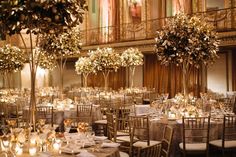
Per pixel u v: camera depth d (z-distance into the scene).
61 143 4.18
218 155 6.96
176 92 17.94
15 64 13.52
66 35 9.41
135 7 20.81
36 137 4.04
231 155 6.99
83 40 22.73
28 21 3.78
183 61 7.91
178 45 7.66
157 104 9.01
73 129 8.57
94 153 3.88
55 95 14.80
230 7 16.31
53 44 9.28
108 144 4.20
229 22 16.25
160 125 6.77
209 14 16.73
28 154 3.72
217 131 6.67
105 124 9.60
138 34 20.23
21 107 11.64
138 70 19.72
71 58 22.11
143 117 6.62
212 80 16.61
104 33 21.98
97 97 13.27
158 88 18.75
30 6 3.62
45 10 3.73
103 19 22.23
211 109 8.56
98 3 22.55
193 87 17.16
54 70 24.66
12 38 22.06
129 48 17.25
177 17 7.85
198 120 6.52
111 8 21.89
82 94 16.34
